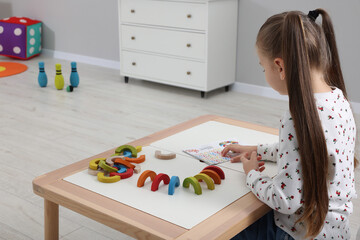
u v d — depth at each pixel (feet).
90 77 14.34
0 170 7.95
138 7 12.75
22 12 17.63
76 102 11.80
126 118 10.69
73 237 6.11
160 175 4.07
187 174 4.40
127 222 3.55
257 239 4.22
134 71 13.47
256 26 12.18
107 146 9.10
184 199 3.91
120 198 3.92
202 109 11.42
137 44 13.14
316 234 3.66
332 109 3.59
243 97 12.44
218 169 4.28
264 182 3.87
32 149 8.86
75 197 3.93
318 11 3.74
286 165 3.57
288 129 3.56
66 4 16.19
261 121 10.68
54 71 15.03
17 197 7.07
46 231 4.50
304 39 3.38
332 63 3.84
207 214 3.67
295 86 3.41
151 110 11.28
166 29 12.35
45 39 17.22
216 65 12.18
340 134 3.60
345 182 3.75
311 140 3.41
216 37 11.90
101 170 4.40
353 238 6.04
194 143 5.15
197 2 11.48
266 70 3.76
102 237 6.13
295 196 3.57
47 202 4.37
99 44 15.78
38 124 10.21
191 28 11.84
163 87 13.30
